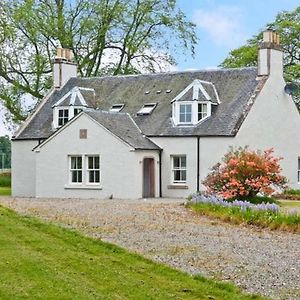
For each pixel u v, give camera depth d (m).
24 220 19.52
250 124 37.94
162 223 22.58
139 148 36.84
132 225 21.73
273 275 13.98
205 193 31.53
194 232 20.52
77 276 12.19
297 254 16.73
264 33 40.28
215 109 38.78
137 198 36.56
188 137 38.03
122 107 42.12
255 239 19.39
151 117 40.25
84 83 45.72
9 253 13.52
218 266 14.87
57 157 38.88
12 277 11.45
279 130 40.62
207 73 41.59
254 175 30.19
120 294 11.27
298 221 21.94
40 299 10.29
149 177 38.59
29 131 43.41
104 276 12.49
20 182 43.47
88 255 14.73
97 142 37.56
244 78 40.09
